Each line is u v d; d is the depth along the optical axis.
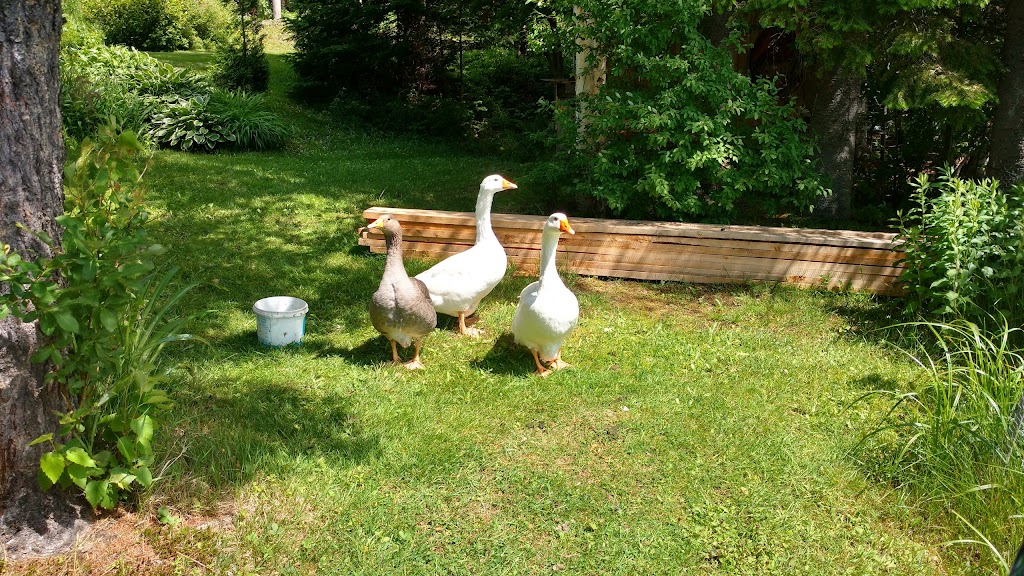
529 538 3.64
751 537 3.69
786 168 8.07
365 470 4.09
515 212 10.04
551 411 4.81
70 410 3.29
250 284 6.91
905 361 5.68
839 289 7.23
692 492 4.02
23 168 2.96
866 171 10.69
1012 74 7.80
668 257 7.46
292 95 19.28
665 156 7.88
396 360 5.40
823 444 4.50
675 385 5.23
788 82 12.21
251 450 4.11
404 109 18.19
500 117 17.73
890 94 7.70
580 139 8.92
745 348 5.91
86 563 3.22
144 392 3.38
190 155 12.97
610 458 4.31
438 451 4.29
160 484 3.69
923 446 4.14
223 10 26.61
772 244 7.26
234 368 5.16
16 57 2.88
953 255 5.50
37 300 2.82
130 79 14.49
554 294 5.03
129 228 3.31
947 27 7.55
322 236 8.61
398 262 5.03
